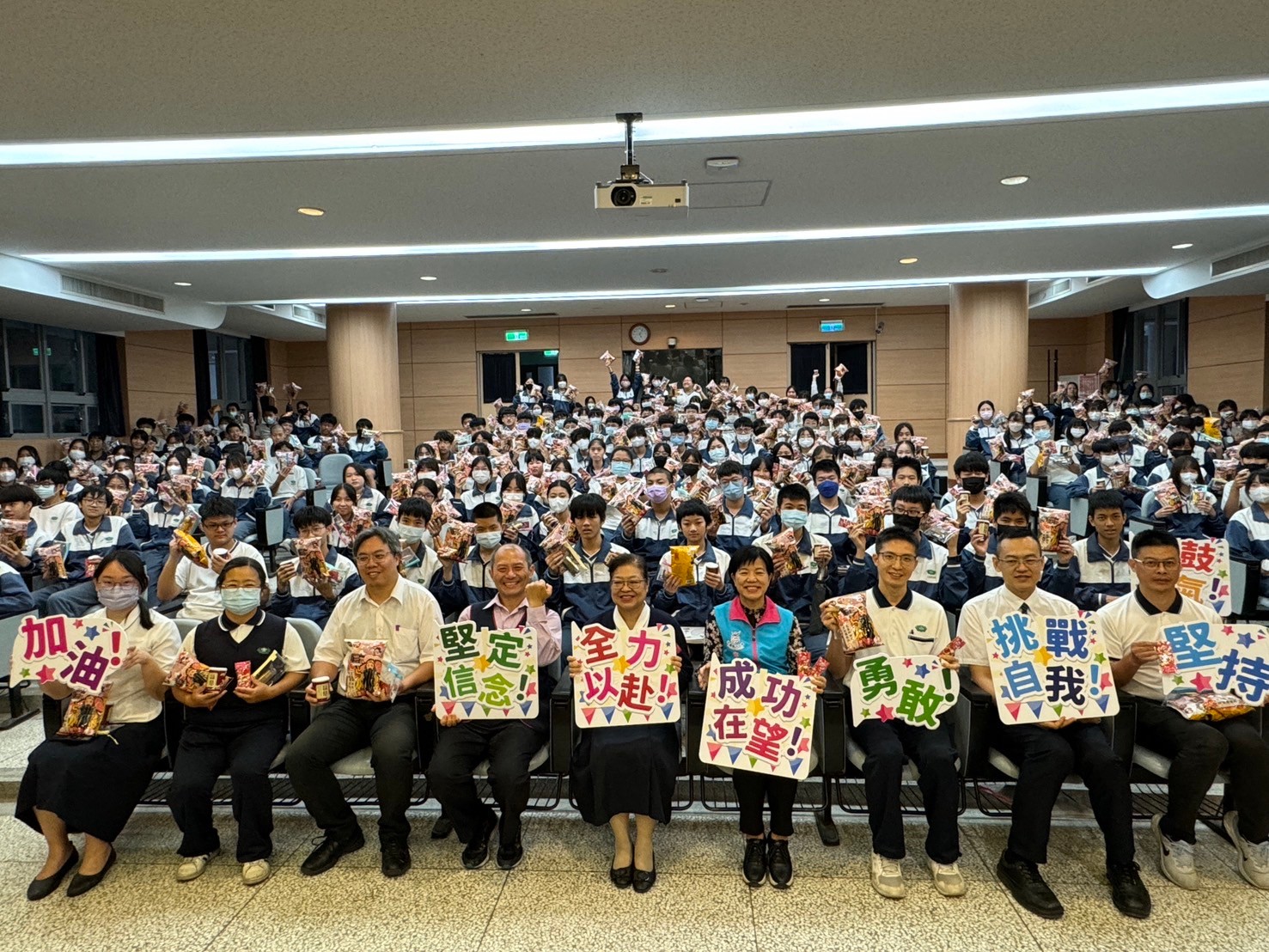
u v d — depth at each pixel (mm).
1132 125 3832
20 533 3791
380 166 4293
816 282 8742
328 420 8219
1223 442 6406
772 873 2154
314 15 2715
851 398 12227
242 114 3570
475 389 12680
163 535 5109
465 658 2291
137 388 10133
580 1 2654
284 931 1988
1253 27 2867
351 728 2338
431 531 3596
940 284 8922
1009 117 3744
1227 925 1950
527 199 5020
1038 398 12469
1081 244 6754
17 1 2576
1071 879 2150
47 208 5000
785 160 4352
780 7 2719
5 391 8312
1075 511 4887
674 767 2195
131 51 2945
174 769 2260
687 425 8133
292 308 10336
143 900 2133
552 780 2797
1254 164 4477
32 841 2471
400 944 1934
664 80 3289
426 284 8109
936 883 2111
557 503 4312
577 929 1979
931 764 2104
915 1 2684
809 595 3303
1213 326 9516
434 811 2596
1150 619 2326
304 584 3262
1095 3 2701
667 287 8992
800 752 2111
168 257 6523
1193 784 2064
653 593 3256
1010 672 2150
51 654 2223
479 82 3281
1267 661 2123
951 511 4164
